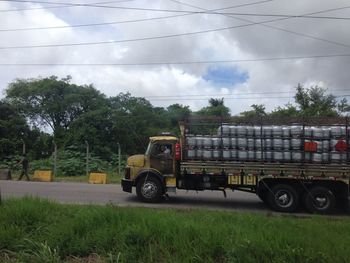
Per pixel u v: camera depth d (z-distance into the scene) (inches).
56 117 2087.8
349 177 560.4
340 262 250.4
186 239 278.7
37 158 1758.1
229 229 307.3
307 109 1838.1
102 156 1717.5
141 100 2117.4
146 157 618.5
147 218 319.9
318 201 568.4
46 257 272.7
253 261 250.4
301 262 250.1
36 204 371.9
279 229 314.7
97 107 2038.6
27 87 2127.2
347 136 565.6
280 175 573.0
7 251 287.4
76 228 310.8
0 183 863.7
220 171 584.1
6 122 1717.5
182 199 668.1
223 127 587.2
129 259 269.7
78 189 762.8
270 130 578.2
